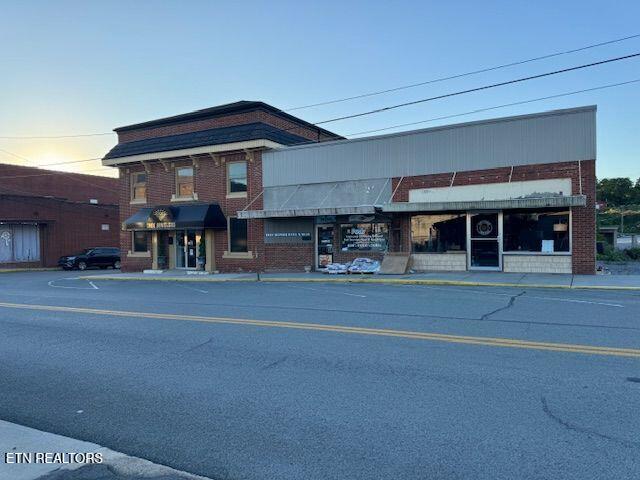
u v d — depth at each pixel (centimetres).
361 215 2030
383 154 1980
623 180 8369
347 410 498
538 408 484
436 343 749
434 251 1891
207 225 2270
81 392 587
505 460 386
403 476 368
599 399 502
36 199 3834
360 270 1933
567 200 1542
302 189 2153
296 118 2552
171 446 436
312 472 380
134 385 604
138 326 980
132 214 2645
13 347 827
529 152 1706
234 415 498
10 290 1892
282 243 2220
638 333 792
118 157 2598
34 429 474
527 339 761
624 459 382
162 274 2423
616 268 2047
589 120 1620
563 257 1681
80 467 395
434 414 479
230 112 2358
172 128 2544
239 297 1423
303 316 1033
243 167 2328
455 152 1836
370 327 887
